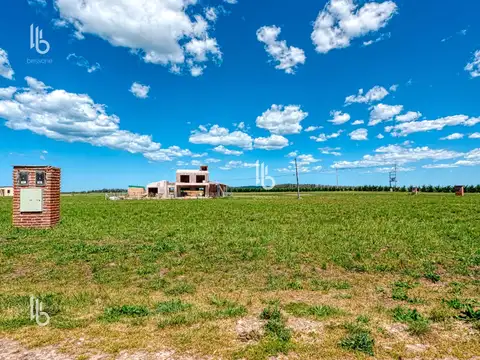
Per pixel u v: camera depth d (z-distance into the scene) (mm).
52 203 15352
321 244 11250
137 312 5457
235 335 4586
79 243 11398
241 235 13266
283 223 17156
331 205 32062
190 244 11469
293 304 5965
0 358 3947
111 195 73812
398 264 8812
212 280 7699
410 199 44594
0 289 7023
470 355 4066
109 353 4070
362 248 10570
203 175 78625
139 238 12594
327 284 7312
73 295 6516
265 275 8062
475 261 8938
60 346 4254
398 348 4242
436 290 6914
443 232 13484
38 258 9383
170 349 4172
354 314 5473
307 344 4320
